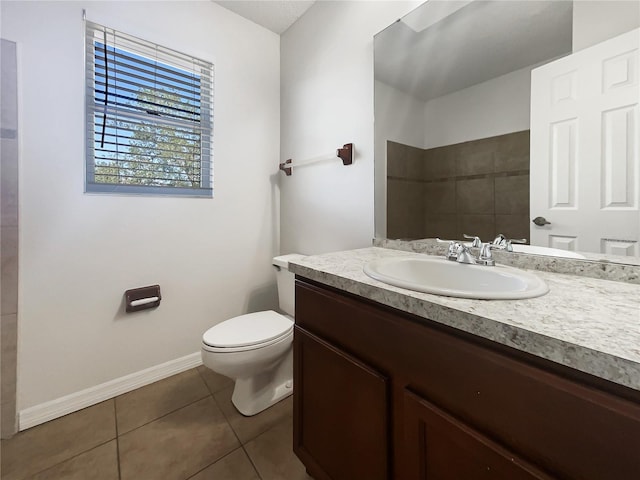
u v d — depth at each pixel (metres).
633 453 0.40
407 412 0.69
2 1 1.21
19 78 1.25
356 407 0.83
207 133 1.83
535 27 0.98
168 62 1.66
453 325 0.59
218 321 1.91
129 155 1.57
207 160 1.85
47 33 1.31
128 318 1.58
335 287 0.90
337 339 0.91
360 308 0.82
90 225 1.45
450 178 1.22
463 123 1.17
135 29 1.53
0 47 1.20
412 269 1.09
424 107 1.29
